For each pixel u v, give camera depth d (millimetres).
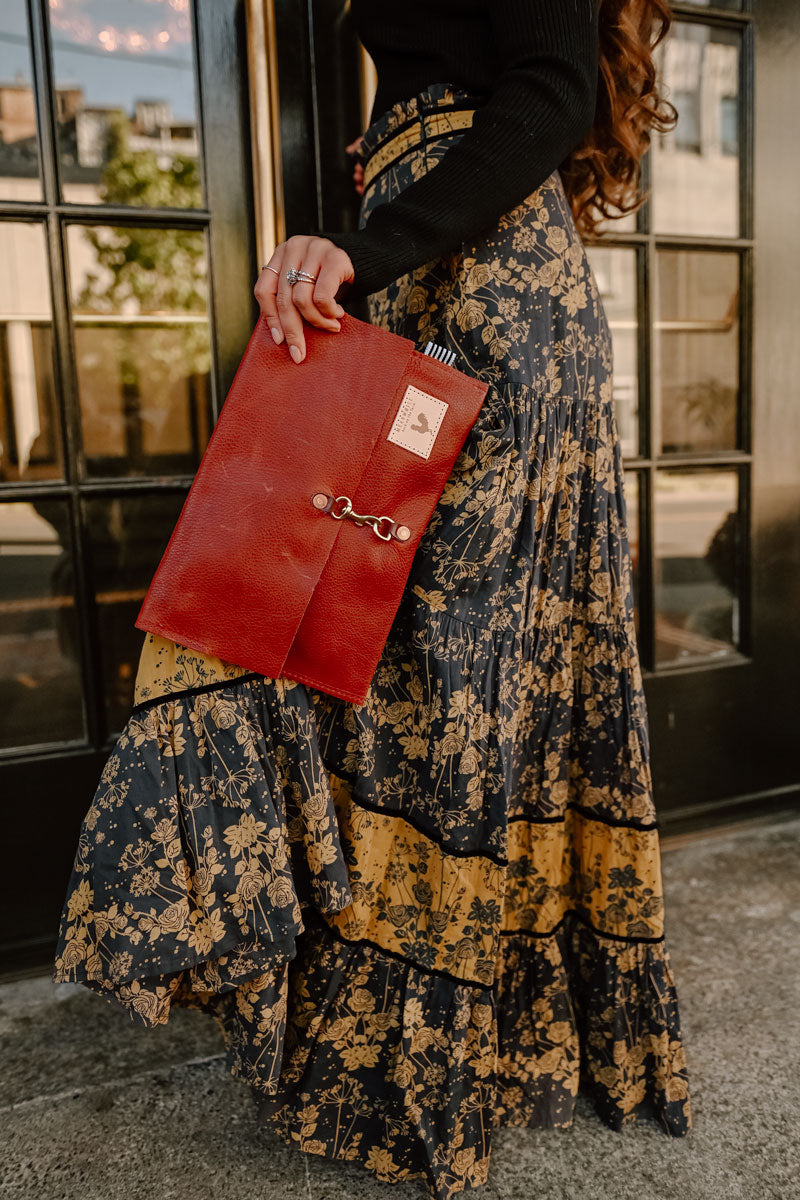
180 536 808
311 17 1311
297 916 857
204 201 1364
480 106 896
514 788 998
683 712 1756
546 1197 947
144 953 819
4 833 1346
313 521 813
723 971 1340
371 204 979
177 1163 988
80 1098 1096
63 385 1342
